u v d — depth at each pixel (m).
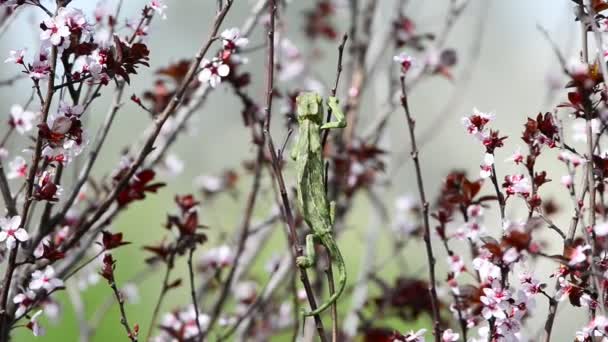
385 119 5.53
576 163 3.26
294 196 4.78
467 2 5.84
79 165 4.90
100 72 3.30
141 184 4.04
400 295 4.93
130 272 9.48
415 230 5.75
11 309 3.62
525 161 3.54
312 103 3.21
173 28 11.95
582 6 3.30
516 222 3.26
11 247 3.22
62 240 4.26
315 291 5.20
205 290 5.25
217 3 3.65
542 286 3.24
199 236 4.23
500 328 3.25
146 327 8.26
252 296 5.51
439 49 5.77
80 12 3.29
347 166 5.24
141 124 10.83
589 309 3.26
